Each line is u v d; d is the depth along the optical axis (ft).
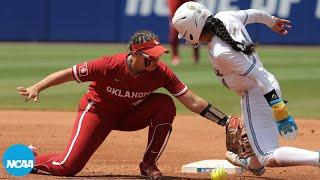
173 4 223.10
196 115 138.82
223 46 71.31
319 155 70.59
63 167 80.18
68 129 120.47
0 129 119.65
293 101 156.04
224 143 109.60
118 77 77.25
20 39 314.35
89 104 80.48
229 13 75.56
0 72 209.56
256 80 70.69
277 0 289.94
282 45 294.87
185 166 87.35
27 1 312.29
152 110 80.02
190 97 78.64
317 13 289.74
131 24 303.89
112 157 96.63
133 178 80.69
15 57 255.70
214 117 78.79
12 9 313.32
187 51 293.02
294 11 290.76
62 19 309.83
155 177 80.18
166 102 79.97
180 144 108.27
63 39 310.86
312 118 133.28
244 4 290.56
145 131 118.93
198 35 72.84
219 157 98.02
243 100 74.28
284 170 88.02
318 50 281.33
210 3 292.61
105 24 306.14
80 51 274.16
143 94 78.74
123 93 78.33
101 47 291.17
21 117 134.21
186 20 72.69
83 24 308.19
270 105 69.97
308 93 168.55
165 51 75.05
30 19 312.29
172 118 80.33
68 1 308.40
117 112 80.69
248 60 70.95
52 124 126.00
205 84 183.93
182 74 205.26
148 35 75.66
